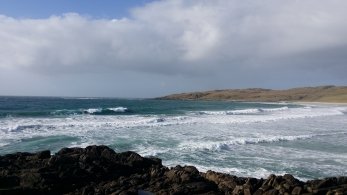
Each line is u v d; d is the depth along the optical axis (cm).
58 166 1251
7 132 2752
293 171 1595
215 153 1975
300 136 2664
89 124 3341
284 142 2431
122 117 4378
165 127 3228
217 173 1253
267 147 2208
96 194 1098
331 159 1866
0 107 6462
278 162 1769
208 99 19550
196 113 5481
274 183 1075
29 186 1109
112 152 1477
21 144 2223
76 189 1162
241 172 1551
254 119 4225
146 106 8312
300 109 7225
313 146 2284
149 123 3509
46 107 6700
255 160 1808
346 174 1561
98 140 2391
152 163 1466
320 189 1012
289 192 1026
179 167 1355
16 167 1266
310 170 1620
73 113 4991
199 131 2948
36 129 2956
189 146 2130
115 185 1170
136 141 2350
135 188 1143
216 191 1131
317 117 4922
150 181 1220
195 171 1302
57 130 2916
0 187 1084
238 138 2544
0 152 1956
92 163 1330
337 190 968
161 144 2236
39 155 1392
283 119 4428
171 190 1101
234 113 5722
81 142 2306
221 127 3297
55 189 1139
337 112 6156
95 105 8269
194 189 1115
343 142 2481
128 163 1409
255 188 1094
